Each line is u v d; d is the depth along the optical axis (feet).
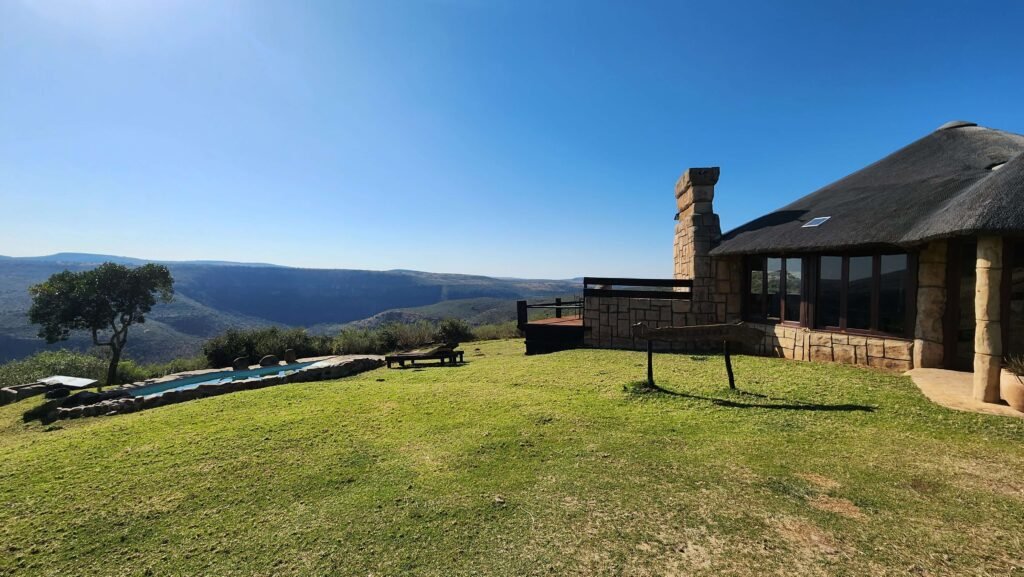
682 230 38.50
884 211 23.53
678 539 9.10
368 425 17.40
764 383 21.70
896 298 23.84
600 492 11.15
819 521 9.59
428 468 13.05
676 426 15.92
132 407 24.36
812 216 29.22
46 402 25.58
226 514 10.76
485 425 16.78
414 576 8.25
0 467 14.06
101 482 12.71
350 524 10.11
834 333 26.43
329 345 49.26
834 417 16.35
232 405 21.57
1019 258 20.62
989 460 12.46
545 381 24.23
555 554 8.74
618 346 35.68
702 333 20.75
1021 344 20.38
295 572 8.48
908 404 17.49
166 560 9.04
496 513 10.34
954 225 17.35
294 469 13.24
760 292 31.91
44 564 9.00
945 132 29.43
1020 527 9.21
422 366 34.32
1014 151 23.75
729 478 11.71
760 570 8.07
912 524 9.41
